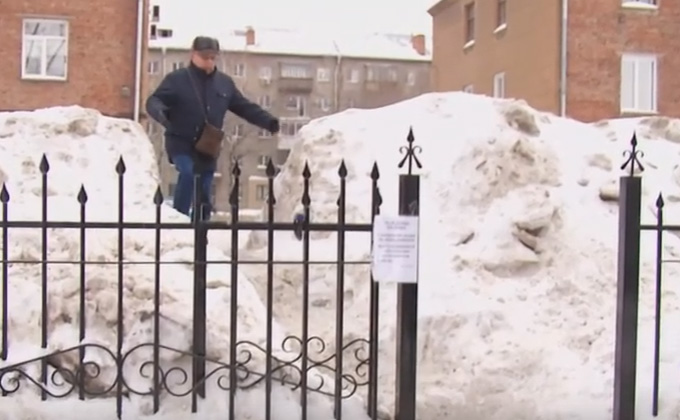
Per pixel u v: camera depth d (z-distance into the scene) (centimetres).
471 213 656
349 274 614
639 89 2402
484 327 544
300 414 454
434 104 805
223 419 447
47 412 438
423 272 587
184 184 691
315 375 477
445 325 541
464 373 515
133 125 793
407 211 443
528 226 619
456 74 3091
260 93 5416
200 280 453
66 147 718
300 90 5450
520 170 690
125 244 547
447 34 3175
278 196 756
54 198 634
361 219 662
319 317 594
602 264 607
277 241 694
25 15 2131
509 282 593
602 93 2373
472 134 737
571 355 535
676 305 588
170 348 448
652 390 495
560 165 734
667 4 2394
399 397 444
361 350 497
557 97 2362
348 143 749
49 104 2156
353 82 5503
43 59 2158
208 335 470
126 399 450
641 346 539
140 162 744
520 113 777
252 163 4575
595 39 2367
